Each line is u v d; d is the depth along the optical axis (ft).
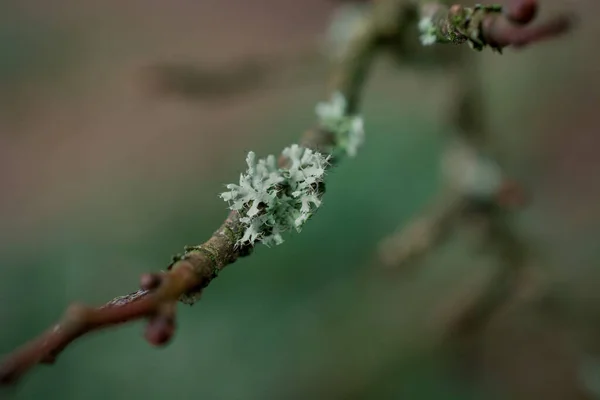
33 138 2.24
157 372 1.75
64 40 2.40
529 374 1.63
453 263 1.77
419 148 1.87
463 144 1.29
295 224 0.75
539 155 1.69
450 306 1.53
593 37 1.45
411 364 1.70
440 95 1.51
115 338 1.79
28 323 1.83
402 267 1.50
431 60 1.16
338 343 1.75
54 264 1.92
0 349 1.78
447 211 1.29
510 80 1.66
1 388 0.65
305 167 0.78
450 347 1.69
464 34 0.77
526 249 1.36
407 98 1.95
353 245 1.82
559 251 1.57
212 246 0.73
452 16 0.78
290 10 2.40
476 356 1.69
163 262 1.89
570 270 1.53
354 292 1.80
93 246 1.95
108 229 1.99
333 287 1.81
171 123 2.19
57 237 1.99
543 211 1.64
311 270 1.83
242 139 2.05
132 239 1.96
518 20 0.75
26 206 2.08
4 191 2.13
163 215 1.98
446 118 1.31
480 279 1.47
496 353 1.68
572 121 1.66
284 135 1.99
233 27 2.41
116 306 0.68
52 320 1.84
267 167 0.77
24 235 2.02
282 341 1.77
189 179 2.02
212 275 0.72
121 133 2.19
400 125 1.92
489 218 1.29
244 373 1.74
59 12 2.44
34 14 2.42
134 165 2.12
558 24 0.77
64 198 2.09
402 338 1.73
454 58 1.20
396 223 1.79
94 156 2.18
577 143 1.67
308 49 1.32
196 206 1.97
